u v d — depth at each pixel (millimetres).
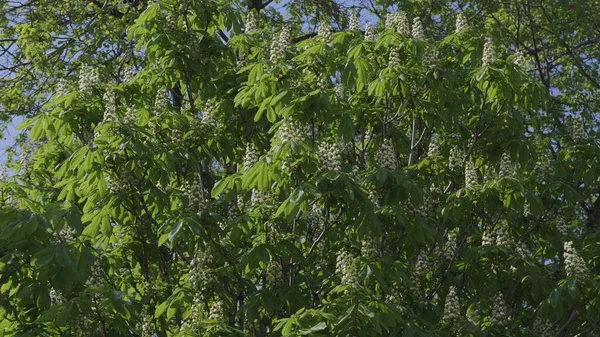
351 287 9469
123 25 18203
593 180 13484
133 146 10078
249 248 11195
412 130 12859
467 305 12211
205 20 12477
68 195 10289
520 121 12773
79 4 18844
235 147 12438
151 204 11023
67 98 11180
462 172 12523
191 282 10383
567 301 10703
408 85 11531
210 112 12227
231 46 12984
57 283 8828
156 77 12359
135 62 18047
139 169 10352
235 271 10516
